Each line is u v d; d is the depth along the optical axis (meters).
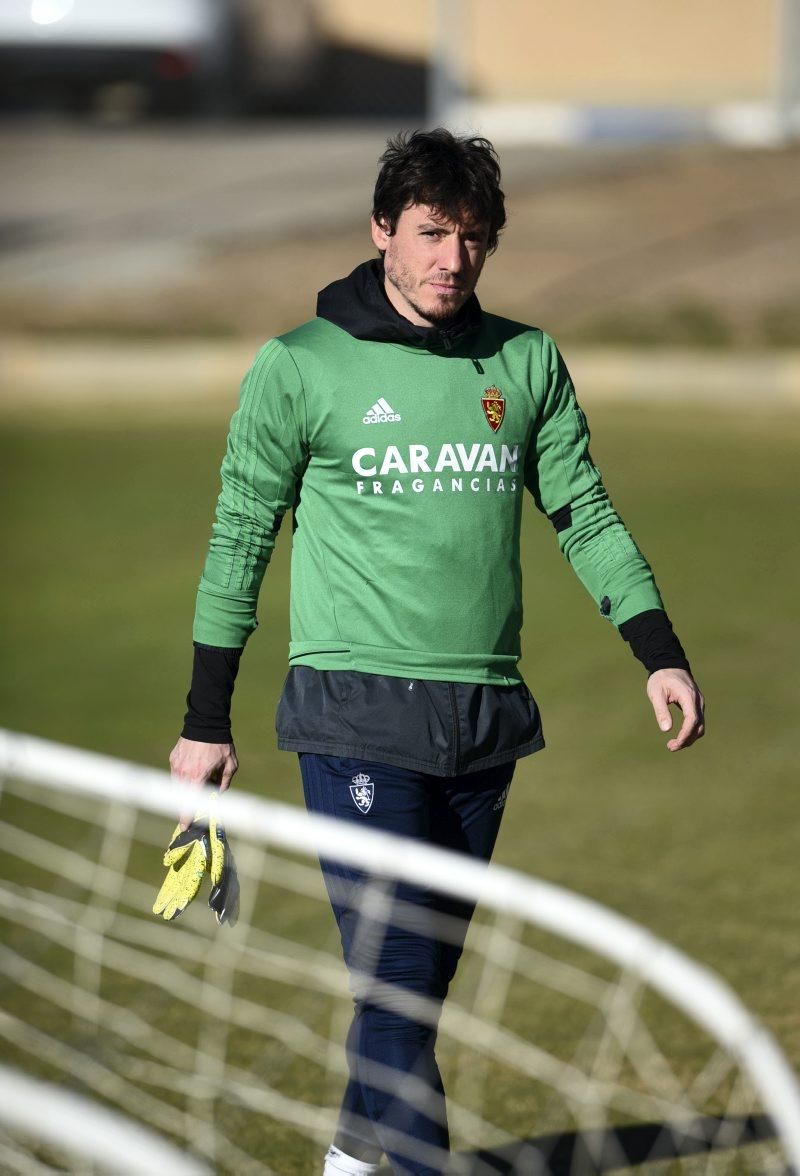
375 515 9.70
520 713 10.02
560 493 10.37
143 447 40.62
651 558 29.59
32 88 68.06
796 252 56.81
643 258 56.62
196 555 30.75
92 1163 9.09
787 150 69.56
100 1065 12.29
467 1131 11.29
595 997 13.62
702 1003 6.30
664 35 73.81
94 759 7.79
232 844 16.34
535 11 74.69
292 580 10.12
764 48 73.19
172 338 51.00
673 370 47.78
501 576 9.88
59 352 49.66
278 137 72.12
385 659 9.71
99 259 56.66
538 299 53.25
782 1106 6.15
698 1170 10.78
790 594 27.33
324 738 9.70
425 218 9.47
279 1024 13.18
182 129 72.88
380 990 9.38
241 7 72.00
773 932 14.78
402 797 9.62
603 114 74.38
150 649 25.22
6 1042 12.70
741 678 23.17
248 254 56.84
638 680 23.41
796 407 45.41
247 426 9.84
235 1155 10.98
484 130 75.06
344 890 9.54
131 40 64.31
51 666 24.30
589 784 19.39
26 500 35.16
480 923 15.32
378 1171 10.77
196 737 9.91
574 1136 11.20
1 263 56.25
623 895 15.83
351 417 9.63
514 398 9.94
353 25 77.88
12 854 16.98
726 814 18.17
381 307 9.71
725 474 36.84
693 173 66.62
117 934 14.98
